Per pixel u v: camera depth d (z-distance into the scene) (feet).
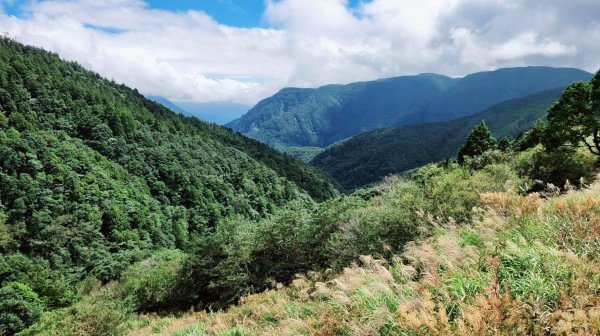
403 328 15.21
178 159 361.10
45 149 252.42
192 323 51.62
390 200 61.00
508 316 13.06
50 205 218.59
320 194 474.49
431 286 18.84
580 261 15.43
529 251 17.71
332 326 19.89
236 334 31.63
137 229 249.34
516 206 27.84
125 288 116.37
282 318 31.50
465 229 28.19
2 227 185.57
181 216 291.79
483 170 72.33
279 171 472.85
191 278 88.63
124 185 282.77
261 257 80.74
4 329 98.37
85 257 202.08
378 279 22.50
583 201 23.15
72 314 64.75
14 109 297.53
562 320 11.93
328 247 59.82
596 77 80.53
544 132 87.51
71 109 347.36
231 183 375.66
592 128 78.89
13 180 213.25
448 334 13.10
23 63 378.94
